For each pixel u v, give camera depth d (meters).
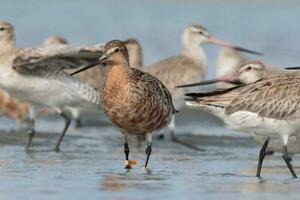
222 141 19.00
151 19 32.59
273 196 12.30
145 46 28.91
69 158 15.88
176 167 15.11
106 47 14.86
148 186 12.82
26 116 21.14
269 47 28.83
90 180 13.25
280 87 14.48
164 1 35.44
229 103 14.41
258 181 13.65
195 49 21.69
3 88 18.75
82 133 19.73
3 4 33.78
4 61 18.48
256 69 17.27
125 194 12.16
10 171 13.98
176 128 20.89
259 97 14.39
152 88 15.00
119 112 14.84
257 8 34.44
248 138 19.41
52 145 17.84
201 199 11.98
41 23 31.17
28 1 34.44
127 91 14.72
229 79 17.44
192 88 20.66
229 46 22.73
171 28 31.30
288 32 30.94
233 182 13.45
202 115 21.41
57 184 12.82
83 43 29.11
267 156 16.95
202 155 16.97
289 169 14.64
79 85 18.70
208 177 13.92
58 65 18.48
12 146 17.50
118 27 31.23
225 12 33.69
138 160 16.00
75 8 33.94
